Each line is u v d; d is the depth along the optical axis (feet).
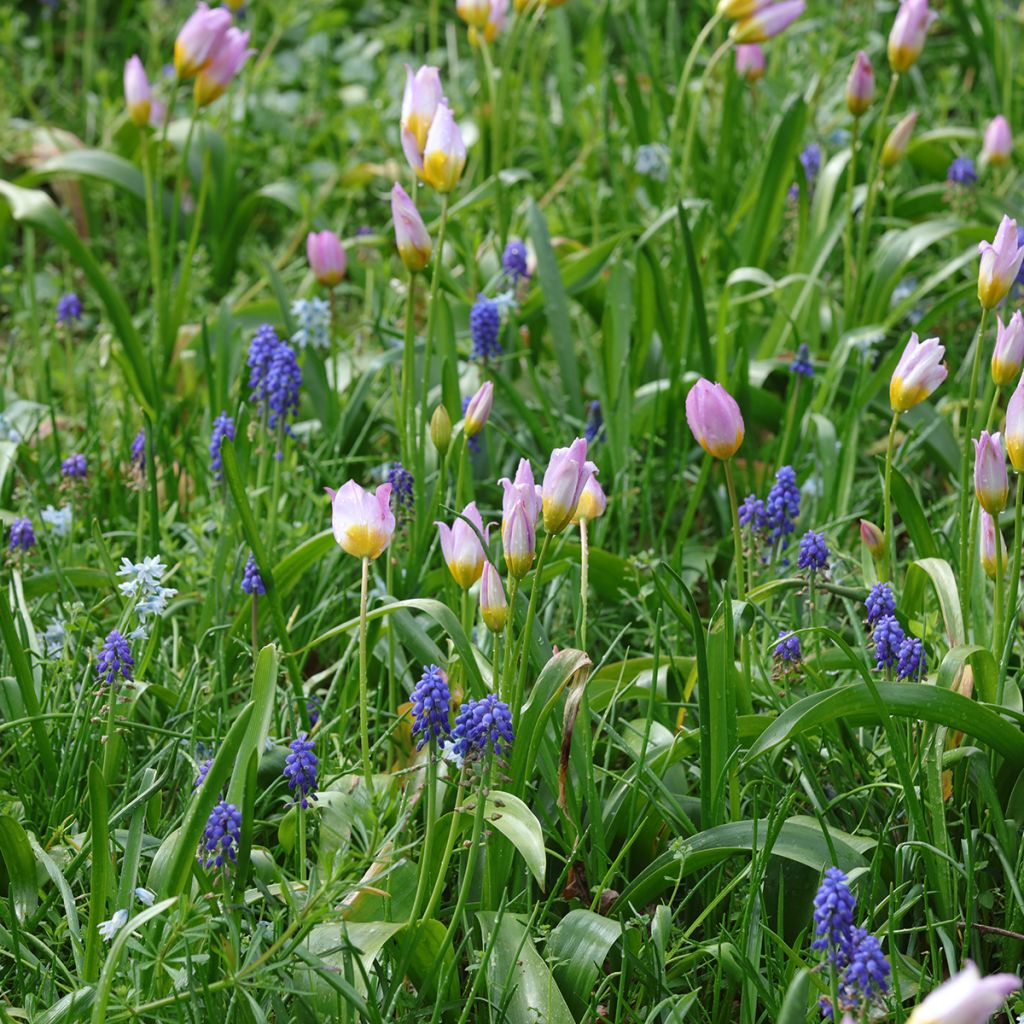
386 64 29.53
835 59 27.02
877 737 11.85
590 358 19.03
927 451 17.24
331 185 24.61
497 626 9.79
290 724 11.91
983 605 11.82
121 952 8.16
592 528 15.31
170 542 15.17
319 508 15.05
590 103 25.30
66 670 11.55
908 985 9.46
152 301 20.84
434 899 9.26
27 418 17.87
